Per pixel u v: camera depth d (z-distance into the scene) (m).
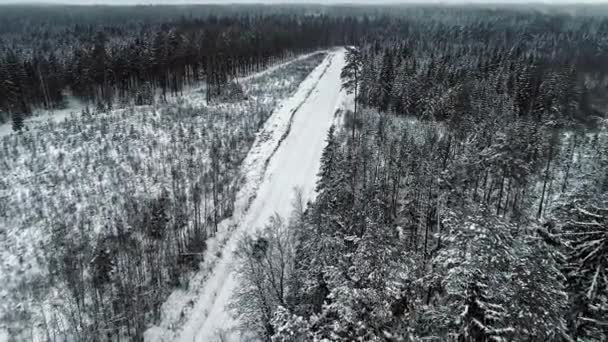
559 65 125.19
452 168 57.28
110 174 62.88
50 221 51.25
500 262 21.59
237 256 47.38
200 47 126.06
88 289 40.78
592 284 21.41
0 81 93.00
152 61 111.69
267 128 84.50
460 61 122.56
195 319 40.59
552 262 22.42
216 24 192.25
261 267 38.88
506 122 74.50
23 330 37.38
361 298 24.75
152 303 41.25
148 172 64.19
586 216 25.47
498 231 22.75
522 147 60.94
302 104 98.69
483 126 70.56
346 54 84.94
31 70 104.25
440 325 23.59
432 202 54.97
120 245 46.38
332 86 116.94
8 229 49.59
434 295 30.39
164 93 106.75
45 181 60.03
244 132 82.06
